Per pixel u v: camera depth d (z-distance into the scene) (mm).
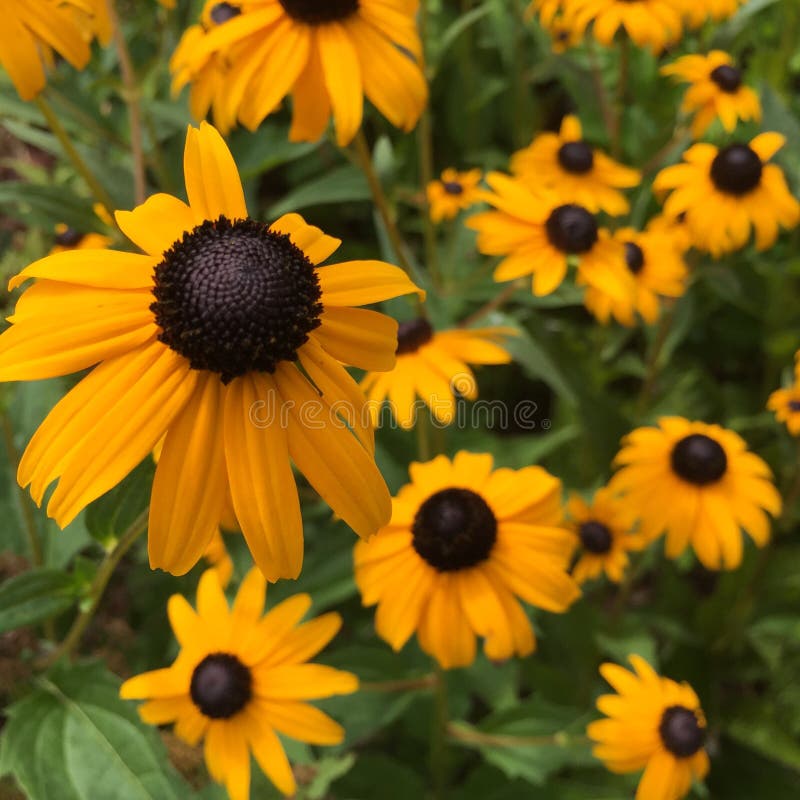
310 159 492
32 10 227
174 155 402
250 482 159
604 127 485
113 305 163
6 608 208
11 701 239
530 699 305
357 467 166
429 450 339
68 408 160
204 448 161
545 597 244
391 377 281
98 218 298
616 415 378
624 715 251
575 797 317
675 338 416
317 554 306
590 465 408
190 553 159
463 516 243
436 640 245
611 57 502
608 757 250
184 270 161
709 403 448
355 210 490
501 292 371
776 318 443
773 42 536
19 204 295
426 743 346
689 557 393
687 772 247
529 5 452
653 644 348
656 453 301
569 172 361
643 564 352
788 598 375
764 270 426
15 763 216
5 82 341
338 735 235
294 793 247
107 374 161
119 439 158
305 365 165
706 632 386
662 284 340
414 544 248
